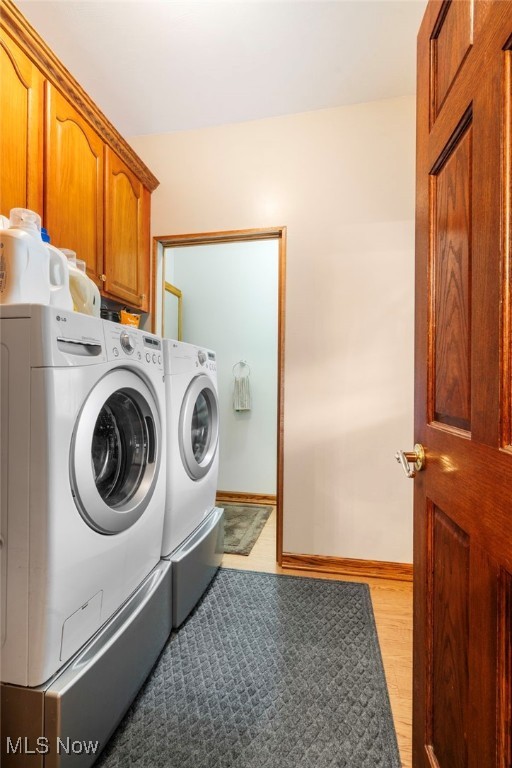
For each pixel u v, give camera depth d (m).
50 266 1.10
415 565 0.87
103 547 1.01
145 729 1.03
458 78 0.65
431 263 0.78
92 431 0.96
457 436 0.64
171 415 1.44
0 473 0.83
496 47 0.52
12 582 0.83
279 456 2.07
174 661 1.29
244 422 3.22
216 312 3.29
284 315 2.05
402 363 1.94
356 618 1.56
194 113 2.01
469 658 0.59
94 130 1.69
